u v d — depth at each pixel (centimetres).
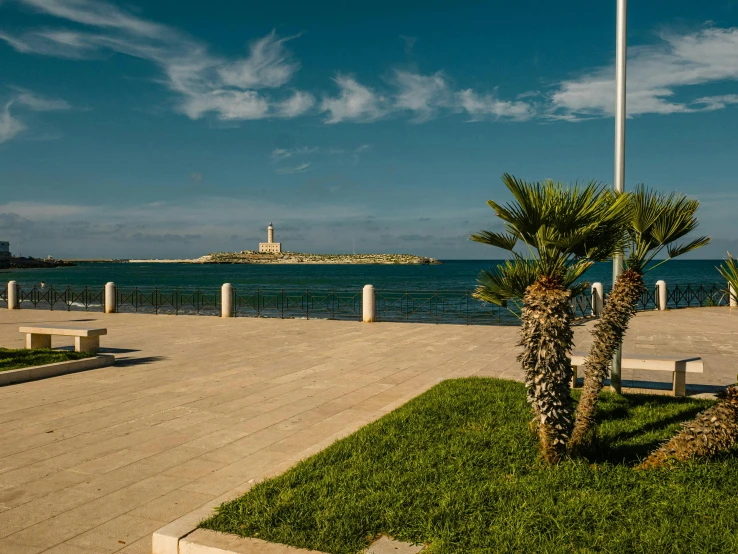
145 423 683
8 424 675
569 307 477
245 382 917
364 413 732
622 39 721
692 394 820
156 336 1487
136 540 397
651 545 354
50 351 1115
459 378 887
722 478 453
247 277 8775
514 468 484
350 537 369
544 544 357
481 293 517
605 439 557
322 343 1359
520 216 486
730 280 427
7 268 15625
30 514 436
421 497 425
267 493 440
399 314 2519
